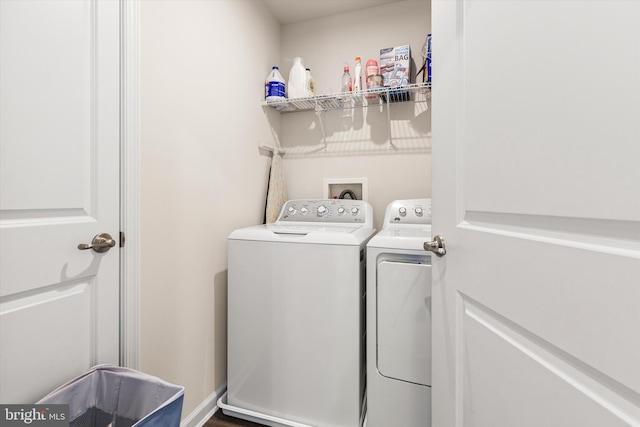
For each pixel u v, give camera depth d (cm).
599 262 44
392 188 208
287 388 143
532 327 57
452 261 88
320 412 138
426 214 171
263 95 206
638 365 39
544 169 54
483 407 74
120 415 96
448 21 90
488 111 71
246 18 186
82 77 95
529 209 58
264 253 147
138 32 111
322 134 224
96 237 98
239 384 152
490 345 71
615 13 42
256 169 199
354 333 133
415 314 127
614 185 42
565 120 50
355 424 134
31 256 82
